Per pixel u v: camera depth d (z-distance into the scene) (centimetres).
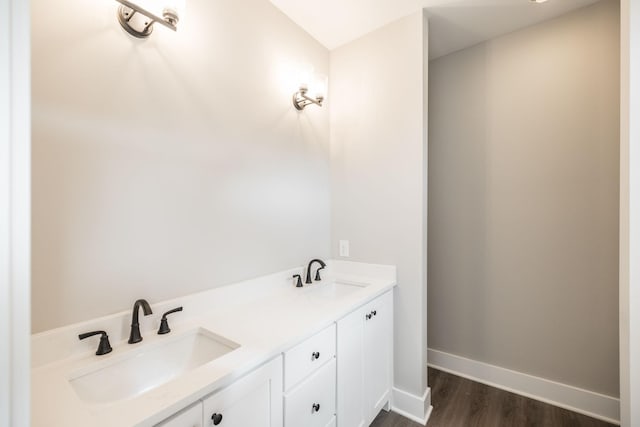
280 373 103
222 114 142
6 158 39
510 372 204
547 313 191
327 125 217
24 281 40
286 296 164
